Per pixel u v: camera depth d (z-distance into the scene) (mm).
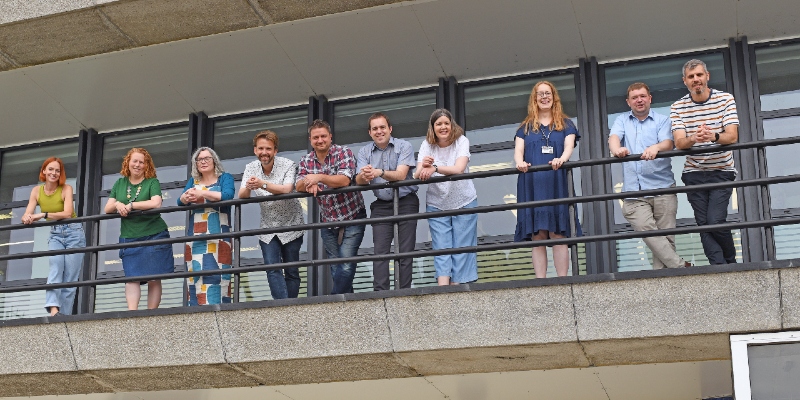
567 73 10273
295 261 8164
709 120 7676
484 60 10203
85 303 10617
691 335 7199
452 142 8195
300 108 10984
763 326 7078
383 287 8234
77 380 8516
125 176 8789
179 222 10969
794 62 9750
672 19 9570
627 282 7324
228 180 8516
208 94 10852
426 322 7621
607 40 9867
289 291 8602
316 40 10000
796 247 9125
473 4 9469
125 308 10625
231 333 7973
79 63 10344
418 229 10086
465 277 8164
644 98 8000
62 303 9148
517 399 9195
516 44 9977
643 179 7961
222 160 11062
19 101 11000
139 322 8156
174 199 11102
